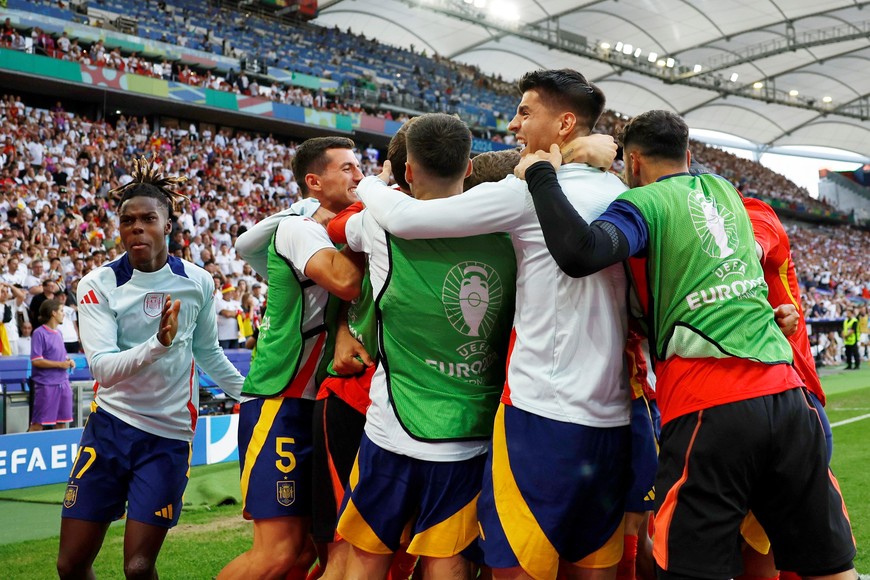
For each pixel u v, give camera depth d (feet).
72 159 58.29
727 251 7.49
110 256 43.83
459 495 7.80
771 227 8.63
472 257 7.72
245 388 9.73
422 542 7.80
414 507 8.02
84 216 50.34
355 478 8.21
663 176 8.15
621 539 7.61
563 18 113.60
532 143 7.98
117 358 9.96
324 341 9.51
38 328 26.00
